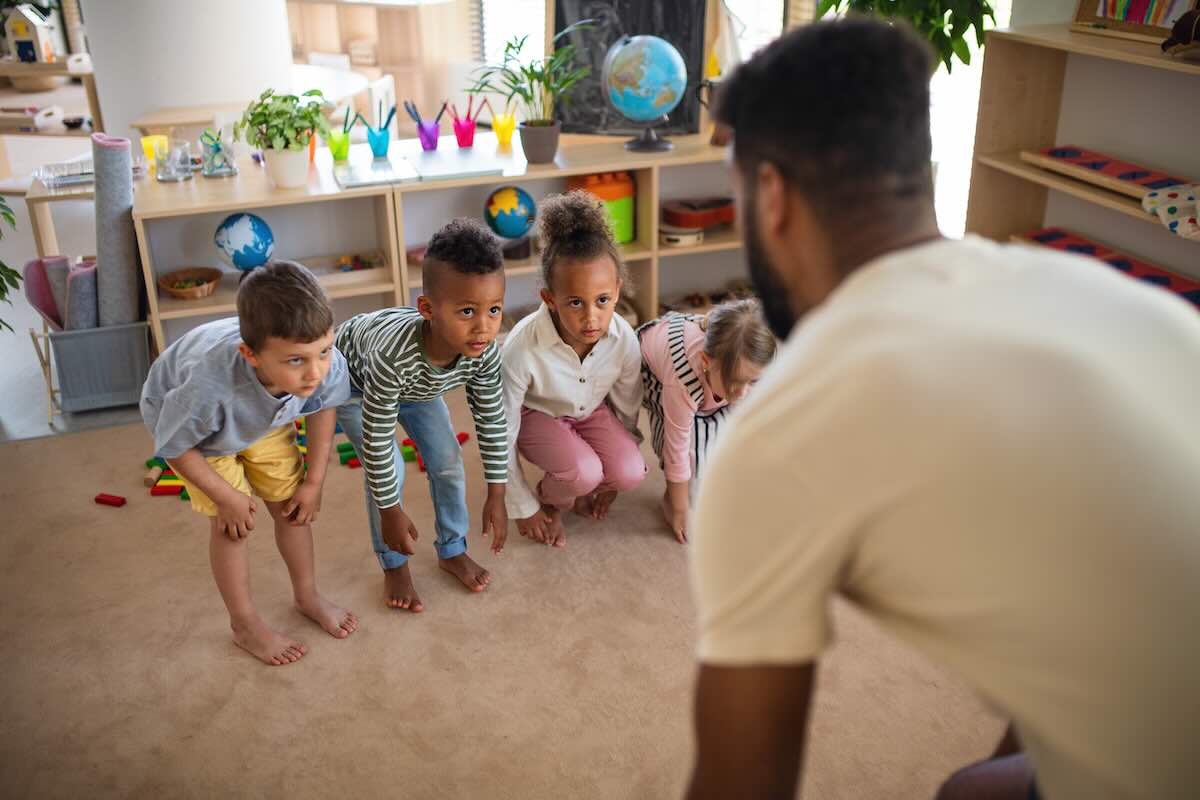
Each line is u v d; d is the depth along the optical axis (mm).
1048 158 2646
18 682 1970
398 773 1755
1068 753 685
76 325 2887
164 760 1789
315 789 1726
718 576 715
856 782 1718
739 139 769
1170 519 643
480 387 2012
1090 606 637
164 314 2873
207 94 3764
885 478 642
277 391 1711
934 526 640
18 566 2309
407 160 3129
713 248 3266
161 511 2514
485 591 2215
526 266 3146
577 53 3285
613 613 2141
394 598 2156
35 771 1765
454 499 2168
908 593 677
